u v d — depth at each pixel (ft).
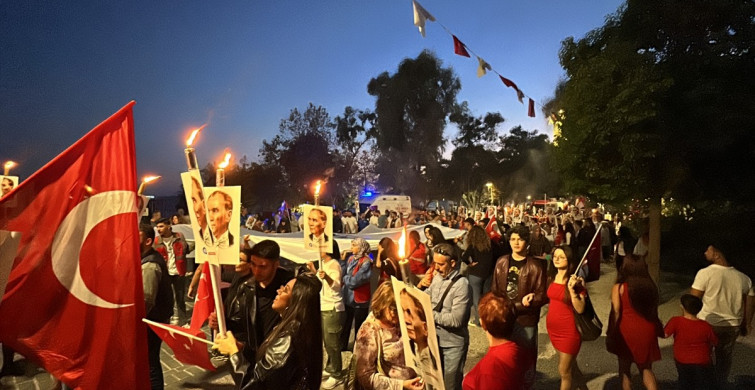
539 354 24.29
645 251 36.50
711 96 31.76
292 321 10.50
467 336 15.70
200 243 10.41
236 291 14.49
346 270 24.59
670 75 32.53
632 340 16.02
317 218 18.79
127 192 10.53
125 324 10.36
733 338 18.20
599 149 33.81
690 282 41.42
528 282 17.22
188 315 31.73
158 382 15.67
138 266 10.54
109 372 10.21
